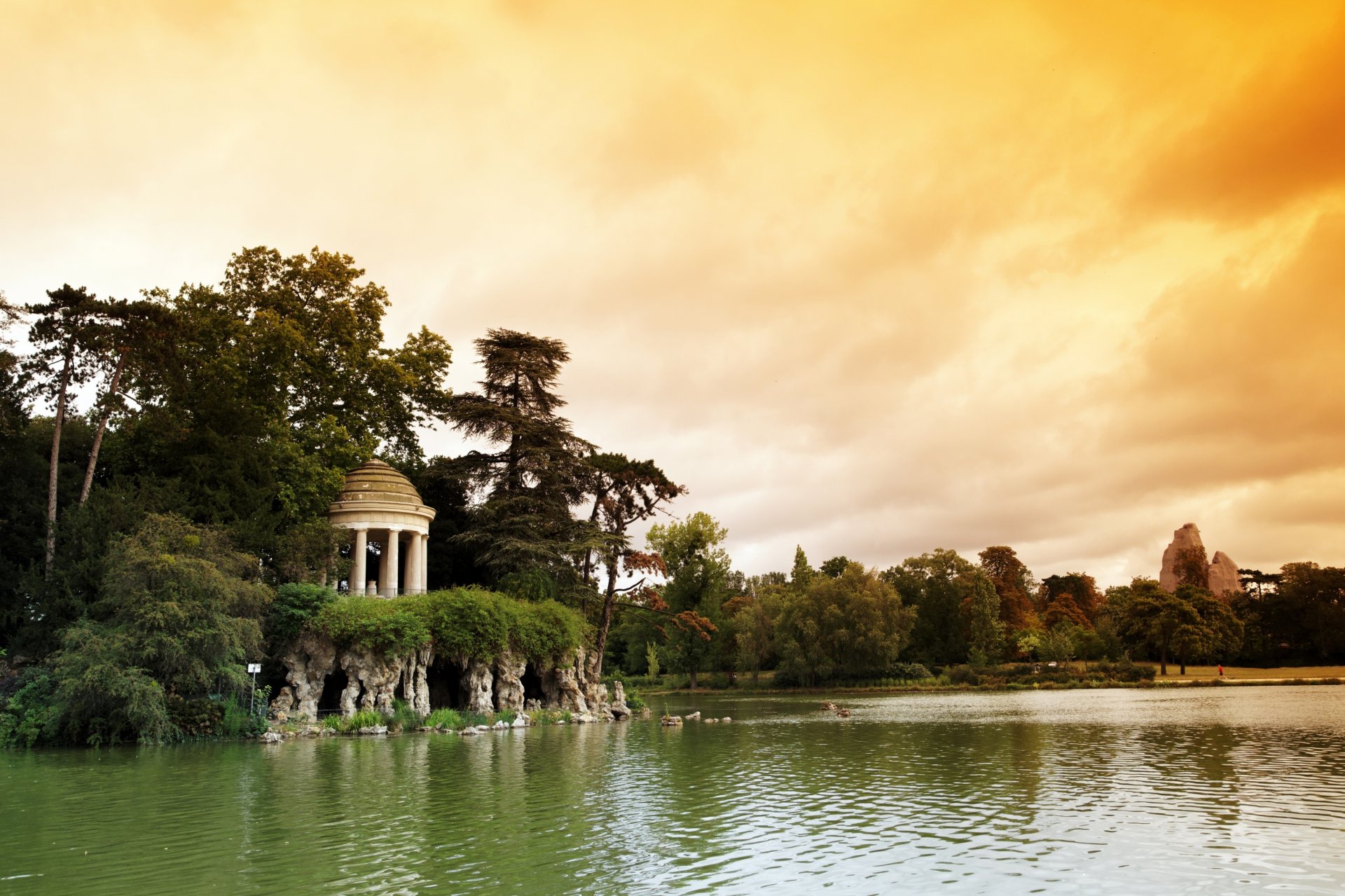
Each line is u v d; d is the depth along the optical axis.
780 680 121.75
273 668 51.94
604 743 44.38
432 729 50.69
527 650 59.00
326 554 55.12
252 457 55.06
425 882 17.94
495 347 70.81
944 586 132.12
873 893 17.20
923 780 31.38
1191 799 27.11
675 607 126.00
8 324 50.38
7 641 49.44
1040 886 17.62
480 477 71.50
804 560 145.00
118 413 56.44
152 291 64.38
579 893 17.20
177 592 42.56
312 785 30.06
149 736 42.28
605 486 70.62
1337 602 130.00
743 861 19.59
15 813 25.03
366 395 69.88
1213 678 113.25
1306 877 18.22
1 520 50.62
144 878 18.27
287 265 67.50
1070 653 123.44
